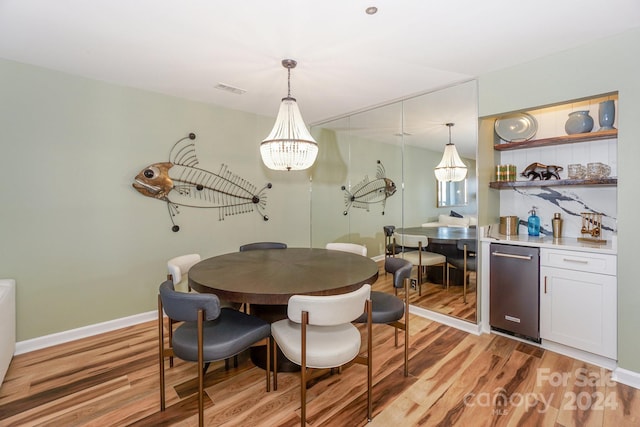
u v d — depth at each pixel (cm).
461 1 167
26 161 241
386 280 354
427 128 313
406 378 205
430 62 242
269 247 328
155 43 212
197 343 161
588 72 213
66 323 261
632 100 196
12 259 236
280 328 185
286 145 213
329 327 186
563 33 200
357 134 392
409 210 335
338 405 179
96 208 274
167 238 318
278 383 200
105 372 214
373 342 258
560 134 267
